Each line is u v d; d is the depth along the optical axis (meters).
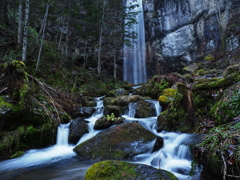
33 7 7.37
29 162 3.41
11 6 7.26
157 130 4.39
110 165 2.12
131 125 4.13
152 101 6.49
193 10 15.80
